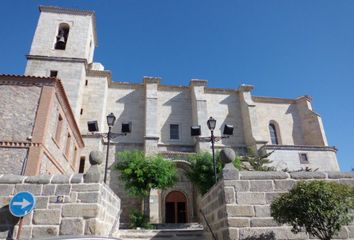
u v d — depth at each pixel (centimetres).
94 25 3197
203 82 3094
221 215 742
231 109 3177
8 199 711
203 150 2556
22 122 1307
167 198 2561
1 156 1211
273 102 3419
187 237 1074
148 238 1060
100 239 377
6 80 1397
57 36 2853
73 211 701
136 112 2956
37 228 680
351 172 775
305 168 2564
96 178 743
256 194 716
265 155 2398
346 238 684
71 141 1952
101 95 2803
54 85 1434
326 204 548
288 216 584
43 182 733
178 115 3041
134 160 2017
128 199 2388
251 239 668
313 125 3228
